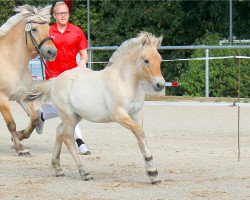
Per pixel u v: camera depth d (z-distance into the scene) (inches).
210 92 951.6
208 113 776.9
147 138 597.6
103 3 1226.6
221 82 943.0
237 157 498.6
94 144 564.7
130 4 1208.8
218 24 1174.3
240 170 448.1
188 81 968.9
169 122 707.4
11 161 490.9
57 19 519.8
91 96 410.6
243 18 1146.0
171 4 1182.3
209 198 370.3
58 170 435.5
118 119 401.4
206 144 561.9
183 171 445.1
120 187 398.6
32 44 514.3
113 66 409.4
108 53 1178.6
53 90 429.1
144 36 396.5
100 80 410.3
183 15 1175.6
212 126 672.4
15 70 522.6
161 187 396.8
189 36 1197.7
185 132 634.2
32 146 561.9
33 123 521.3
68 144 426.3
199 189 391.5
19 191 392.2
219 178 421.7
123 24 1214.9
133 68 402.0
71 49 521.0
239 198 370.0
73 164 477.4
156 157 500.4
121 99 399.9
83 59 522.6
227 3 1131.9
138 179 422.9
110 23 1226.6
